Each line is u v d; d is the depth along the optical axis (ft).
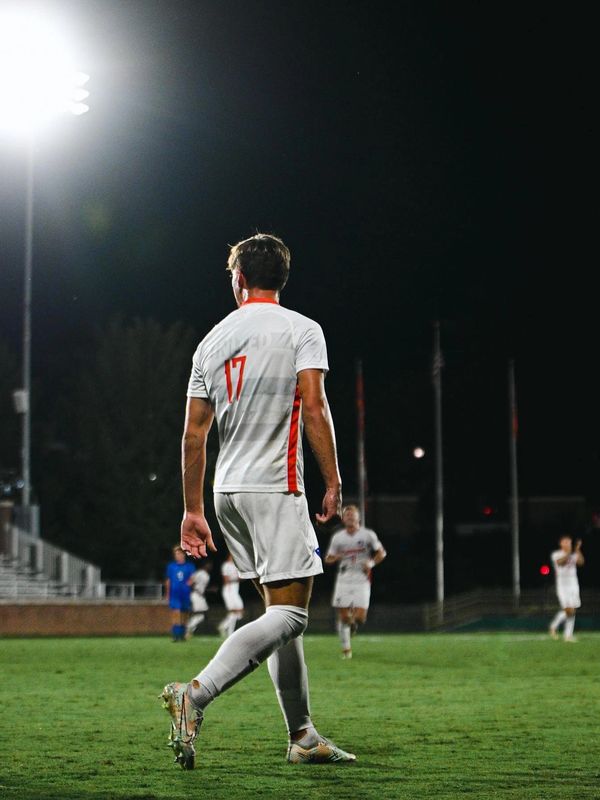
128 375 458.50
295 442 47.19
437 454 381.81
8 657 149.79
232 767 48.70
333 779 45.32
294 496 46.91
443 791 42.45
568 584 218.18
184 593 226.99
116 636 266.98
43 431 482.28
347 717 70.95
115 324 467.11
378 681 104.47
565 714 72.79
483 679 107.04
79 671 119.65
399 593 475.72
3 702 82.23
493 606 388.57
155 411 458.09
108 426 455.22
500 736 60.39
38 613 272.51
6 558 309.22
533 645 187.93
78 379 478.59
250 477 46.68
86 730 63.62
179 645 192.44
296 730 50.08
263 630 46.09
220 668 45.83
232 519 47.60
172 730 45.88
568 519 535.19
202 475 49.19
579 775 46.65
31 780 45.39
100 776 46.32
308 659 146.72
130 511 448.24
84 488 453.17
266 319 47.96
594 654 155.63
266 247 49.60
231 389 47.42
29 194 297.94
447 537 529.45
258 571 47.03
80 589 302.04
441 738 59.57
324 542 449.06
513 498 387.55
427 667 127.03
